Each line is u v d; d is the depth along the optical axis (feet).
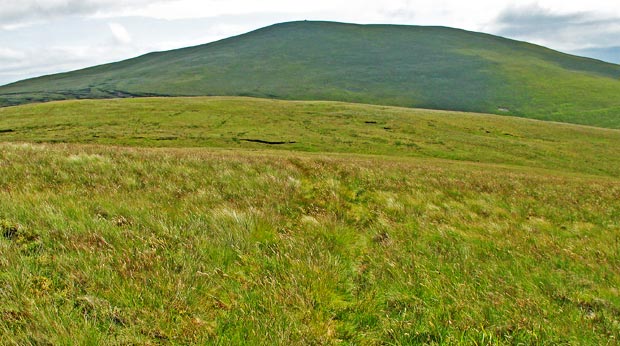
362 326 13.55
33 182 26.11
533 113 542.16
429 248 21.08
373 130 290.56
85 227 17.90
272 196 28.35
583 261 21.45
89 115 298.15
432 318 14.01
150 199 24.30
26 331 10.81
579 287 18.11
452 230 24.79
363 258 19.30
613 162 242.78
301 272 16.30
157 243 17.34
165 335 11.80
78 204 20.95
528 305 15.53
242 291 14.58
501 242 23.30
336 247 19.95
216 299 13.92
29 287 12.82
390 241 21.72
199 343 11.50
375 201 31.50
